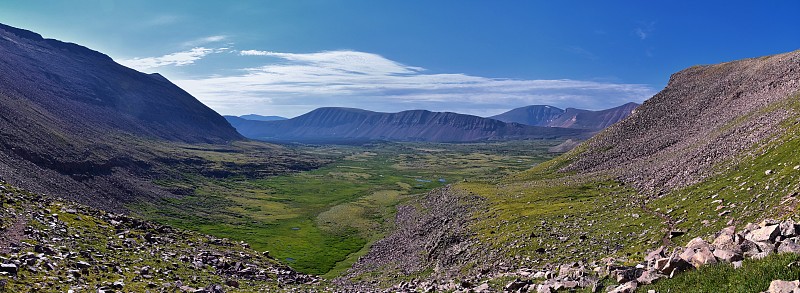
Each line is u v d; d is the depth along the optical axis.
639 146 151.88
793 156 55.97
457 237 85.69
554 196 105.31
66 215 53.78
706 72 194.50
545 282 32.94
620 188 100.44
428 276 67.38
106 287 31.70
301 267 95.44
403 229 126.19
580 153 173.50
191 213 156.12
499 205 107.12
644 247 48.41
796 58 142.12
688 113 160.88
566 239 61.62
